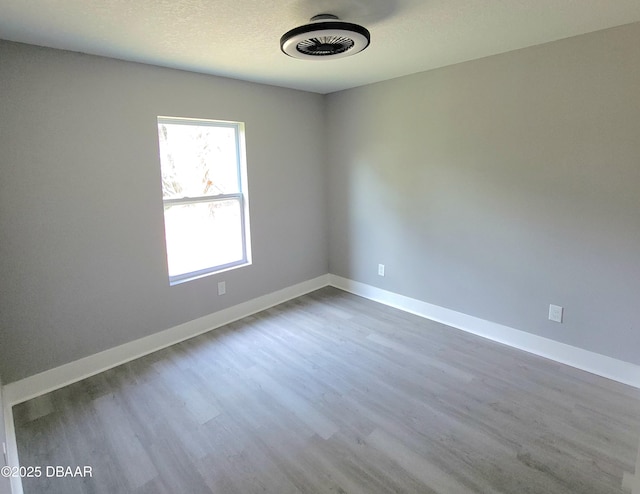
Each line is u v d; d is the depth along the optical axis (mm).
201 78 3133
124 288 2867
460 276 3336
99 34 2143
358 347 3080
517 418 2191
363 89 3779
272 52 2537
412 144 3482
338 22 1797
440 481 1771
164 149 3123
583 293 2637
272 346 3121
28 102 2314
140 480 1814
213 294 3471
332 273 4547
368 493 1712
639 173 2311
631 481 1748
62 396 2486
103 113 2623
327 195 4410
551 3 1890
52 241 2492
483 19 2072
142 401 2424
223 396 2461
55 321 2555
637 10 2010
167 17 1914
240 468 1873
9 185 2295
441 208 3367
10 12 1824
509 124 2818
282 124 3826
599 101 2396
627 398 2355
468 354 2934
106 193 2697
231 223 3645
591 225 2539
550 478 1776
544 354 2887
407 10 1910
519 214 2875
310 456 1941
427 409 2289
